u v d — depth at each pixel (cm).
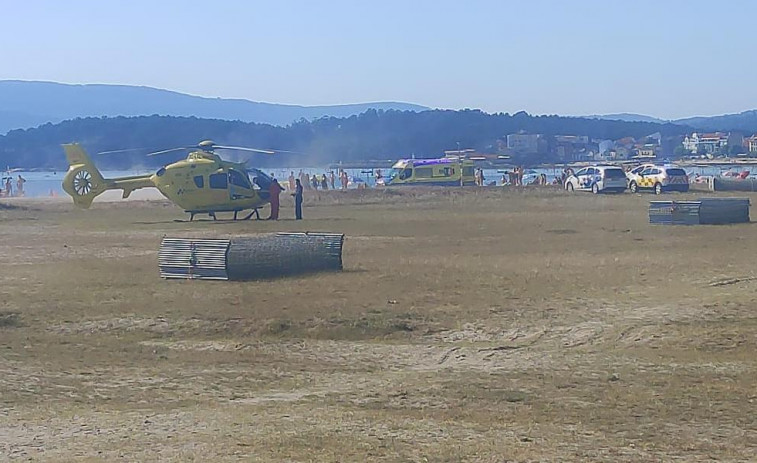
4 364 2034
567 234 4828
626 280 3077
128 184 6712
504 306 2642
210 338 2347
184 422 1523
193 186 6316
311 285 3009
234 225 5756
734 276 3152
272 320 2459
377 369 2011
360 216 6569
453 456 1290
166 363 2064
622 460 1288
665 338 2250
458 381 1853
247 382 1878
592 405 1639
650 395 1712
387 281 3075
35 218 6662
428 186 10625
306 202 8312
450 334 2350
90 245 4588
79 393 1773
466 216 6412
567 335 2320
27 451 1344
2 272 3472
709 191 9225
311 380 1895
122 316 2566
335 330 2381
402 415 1568
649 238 4525
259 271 3198
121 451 1332
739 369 1944
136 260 3869
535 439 1397
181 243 3247
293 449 1327
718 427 1487
